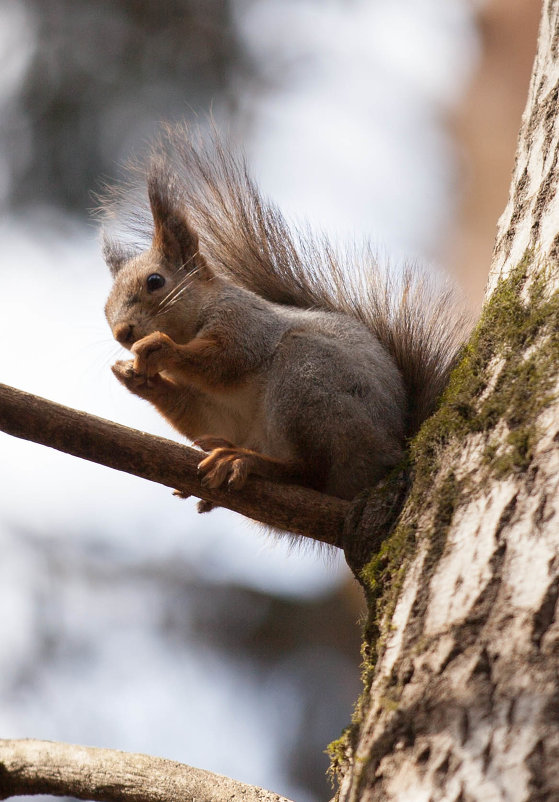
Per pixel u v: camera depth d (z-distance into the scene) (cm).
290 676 1923
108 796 642
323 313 919
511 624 478
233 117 1753
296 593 1981
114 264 1088
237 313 920
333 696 1908
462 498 572
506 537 520
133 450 712
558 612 470
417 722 470
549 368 600
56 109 1672
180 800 621
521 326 649
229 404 923
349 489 800
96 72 1695
